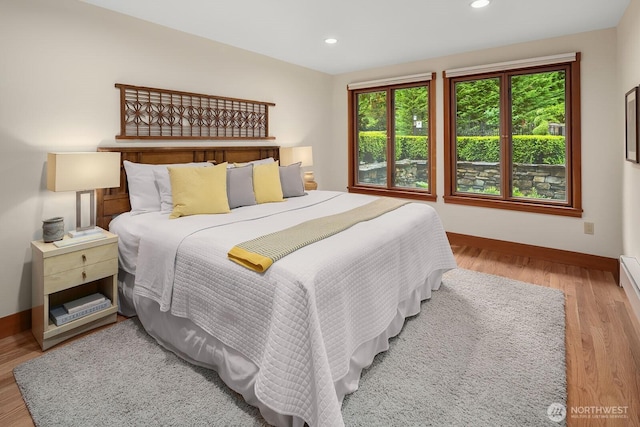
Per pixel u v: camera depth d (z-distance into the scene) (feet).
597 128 11.11
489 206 13.43
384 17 9.71
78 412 5.28
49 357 6.70
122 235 8.21
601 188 11.19
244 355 5.42
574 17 9.85
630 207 9.43
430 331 7.52
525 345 6.95
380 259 6.65
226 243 6.34
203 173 9.07
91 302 7.70
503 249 13.26
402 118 15.47
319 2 8.70
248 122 13.03
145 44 9.80
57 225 7.51
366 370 6.24
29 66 7.75
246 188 10.24
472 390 5.68
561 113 12.00
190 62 10.96
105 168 8.02
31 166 7.91
